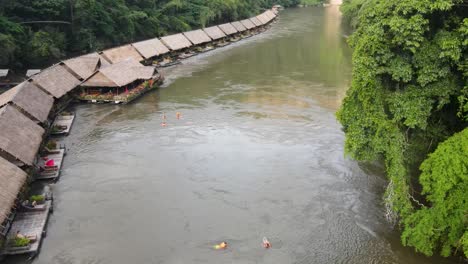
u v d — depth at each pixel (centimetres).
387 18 2778
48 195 3494
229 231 3075
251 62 8338
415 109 2711
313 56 8856
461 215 2339
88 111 5444
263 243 2941
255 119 5191
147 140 4572
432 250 2761
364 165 3991
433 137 3031
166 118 5209
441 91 2642
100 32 8481
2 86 6012
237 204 3406
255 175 3844
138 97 5997
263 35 11731
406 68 2695
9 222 3045
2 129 3606
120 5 9044
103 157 4188
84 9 7806
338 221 3170
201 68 7838
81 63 6188
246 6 14562
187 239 2989
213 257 2814
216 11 12156
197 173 3891
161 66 7894
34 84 5056
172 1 11094
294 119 5188
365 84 2861
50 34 7319
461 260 2692
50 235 3019
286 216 3244
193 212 3303
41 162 3988
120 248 2894
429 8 2542
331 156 4194
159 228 3108
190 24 11500
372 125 2953
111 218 3225
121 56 7281
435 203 2555
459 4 2592
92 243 2942
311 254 2842
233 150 4338
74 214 3269
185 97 6047
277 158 4162
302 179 3769
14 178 3158
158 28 10075
